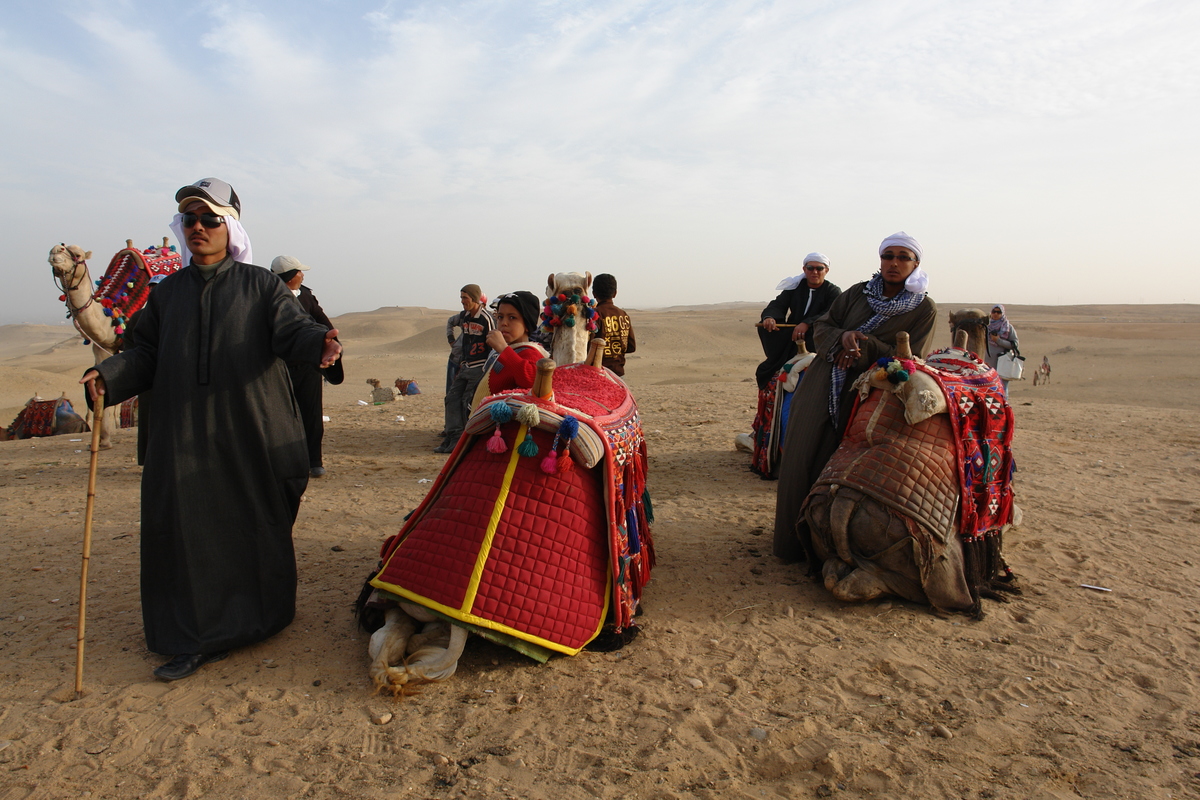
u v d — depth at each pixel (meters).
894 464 4.67
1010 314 160.38
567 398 4.29
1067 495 7.59
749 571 5.43
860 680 3.92
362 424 12.86
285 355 4.08
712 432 11.53
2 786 3.07
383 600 4.01
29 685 3.83
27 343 158.75
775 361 8.54
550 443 4.02
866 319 5.46
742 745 3.37
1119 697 3.77
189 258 4.41
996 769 3.21
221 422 4.00
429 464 9.27
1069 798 3.01
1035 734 3.46
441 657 3.81
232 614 4.08
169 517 3.96
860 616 4.69
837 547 4.77
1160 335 73.38
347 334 105.44
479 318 9.59
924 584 4.66
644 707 3.66
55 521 6.64
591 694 3.78
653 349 64.06
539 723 3.53
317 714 3.59
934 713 3.63
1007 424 5.03
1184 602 4.93
